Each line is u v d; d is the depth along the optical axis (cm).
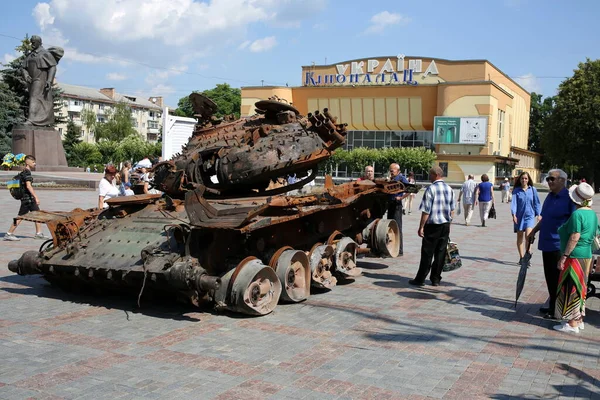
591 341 723
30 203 1444
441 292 997
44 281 1007
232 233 827
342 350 664
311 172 1074
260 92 6269
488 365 625
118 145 8381
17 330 713
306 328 752
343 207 1064
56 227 914
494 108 5991
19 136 3650
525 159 8175
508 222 2378
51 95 3759
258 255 886
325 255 971
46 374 567
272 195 998
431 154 5878
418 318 817
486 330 762
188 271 734
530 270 1230
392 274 1156
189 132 1947
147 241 827
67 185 3250
